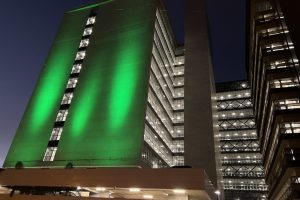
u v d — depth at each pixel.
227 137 107.00
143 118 55.12
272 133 55.31
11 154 62.72
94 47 75.81
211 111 76.44
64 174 41.28
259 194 91.75
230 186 96.25
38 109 69.31
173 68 96.81
